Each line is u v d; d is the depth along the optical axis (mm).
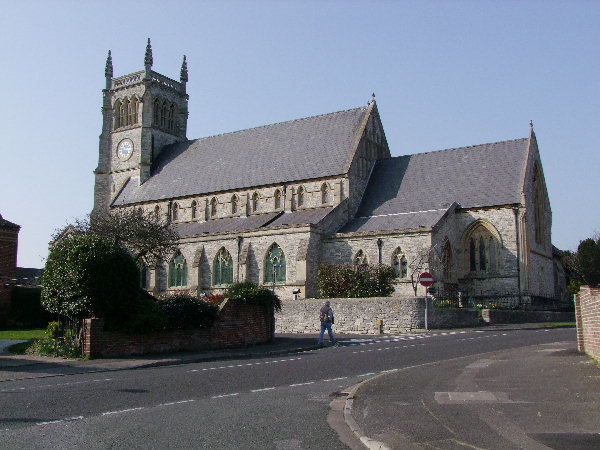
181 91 84750
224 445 11039
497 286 56062
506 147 61906
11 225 46938
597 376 17484
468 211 58125
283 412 14109
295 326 44688
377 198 63469
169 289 64750
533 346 27312
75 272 26672
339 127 68062
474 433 11336
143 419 13305
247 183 67688
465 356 24688
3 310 45688
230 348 31828
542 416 12617
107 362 25219
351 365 23453
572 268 76438
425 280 41688
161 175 77125
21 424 12820
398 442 10859
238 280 58844
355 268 50656
